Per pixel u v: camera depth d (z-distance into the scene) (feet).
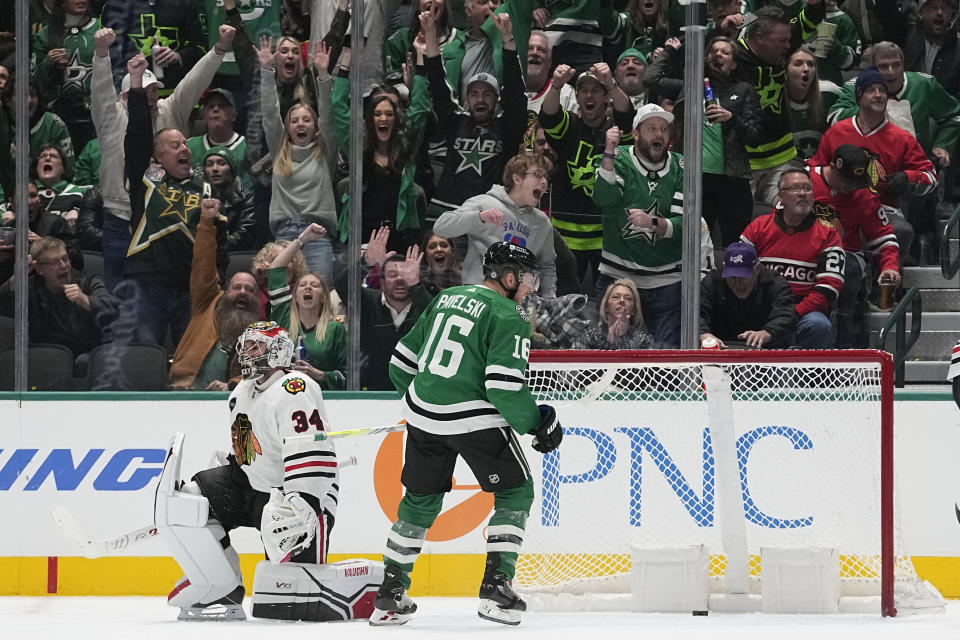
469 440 49.96
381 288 86.07
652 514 62.18
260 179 88.94
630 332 85.35
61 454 67.15
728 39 91.09
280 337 53.72
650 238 85.87
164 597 66.28
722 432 58.03
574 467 61.98
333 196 89.10
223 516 54.29
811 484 61.87
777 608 56.18
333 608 52.85
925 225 93.20
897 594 56.24
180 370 85.66
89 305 85.97
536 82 89.10
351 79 80.79
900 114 94.27
